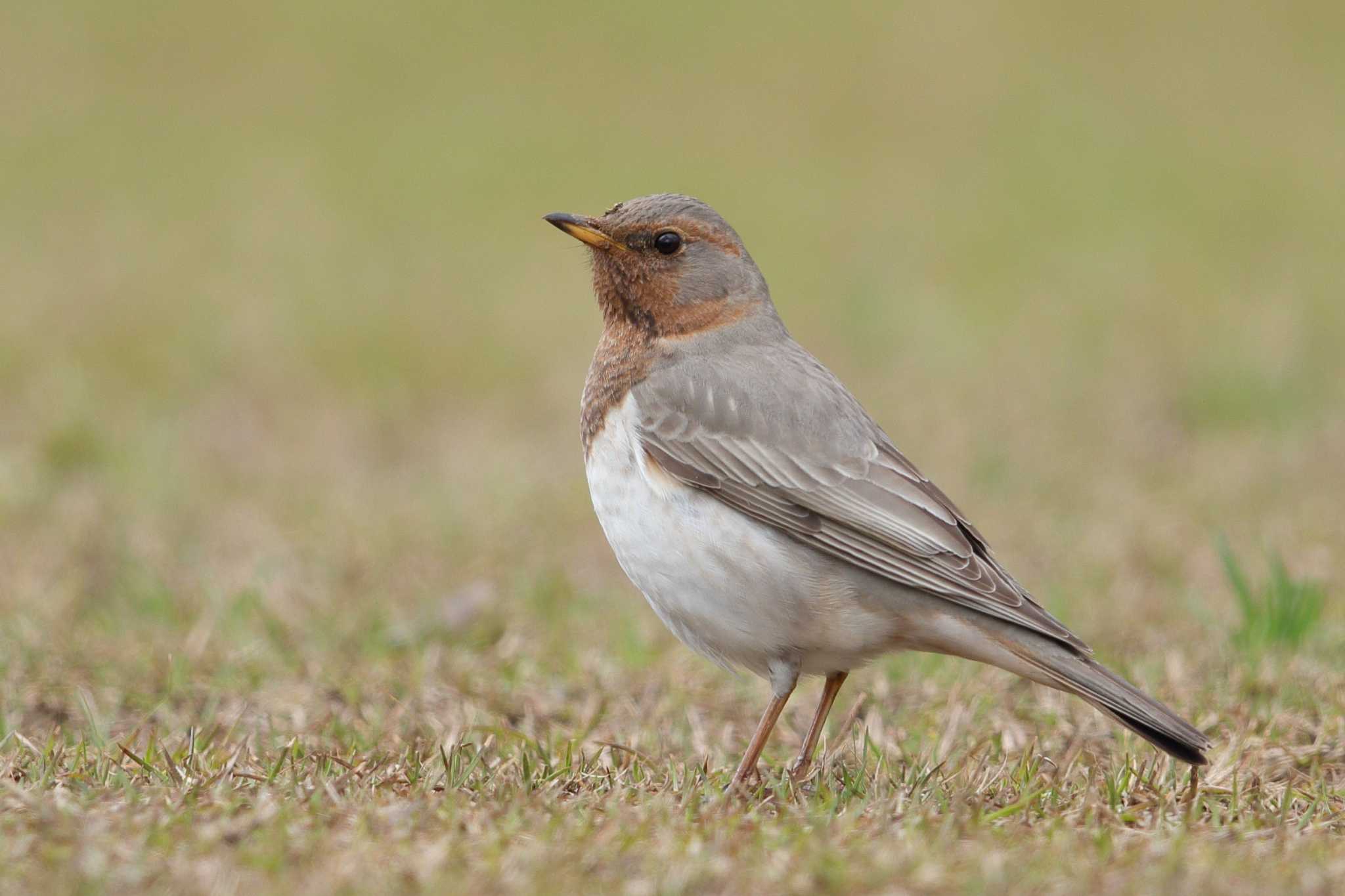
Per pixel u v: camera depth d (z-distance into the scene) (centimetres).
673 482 852
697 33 3788
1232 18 3878
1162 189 2911
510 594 1245
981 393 1869
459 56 3631
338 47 3656
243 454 1680
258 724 928
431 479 1592
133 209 2739
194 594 1217
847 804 765
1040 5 3956
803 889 624
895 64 3625
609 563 1352
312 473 1616
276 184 2889
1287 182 2941
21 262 2428
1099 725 933
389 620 1169
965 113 3356
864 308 2181
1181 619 1162
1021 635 812
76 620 1166
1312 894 619
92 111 3256
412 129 3219
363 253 2542
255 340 2073
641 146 3122
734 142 3166
